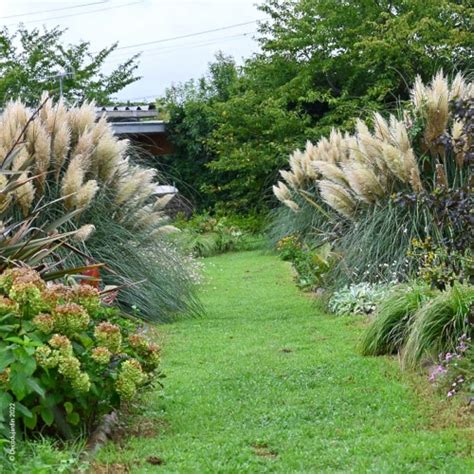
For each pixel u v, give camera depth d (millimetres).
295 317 9641
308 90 22688
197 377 6688
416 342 6547
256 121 22656
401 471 4344
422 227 9656
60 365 4578
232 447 4859
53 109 10086
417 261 9117
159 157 25016
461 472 4289
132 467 4523
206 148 23797
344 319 9078
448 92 10492
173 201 20938
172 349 7910
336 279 10383
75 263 8977
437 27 20828
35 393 4660
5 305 4691
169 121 24656
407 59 21109
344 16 23203
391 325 7234
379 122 11289
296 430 5203
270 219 19000
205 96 26891
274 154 22016
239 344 8055
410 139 10531
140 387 5496
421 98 10531
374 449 4734
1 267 6203
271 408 5730
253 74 24406
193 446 4898
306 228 15555
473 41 20047
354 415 5504
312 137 21984
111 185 10141
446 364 6031
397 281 9273
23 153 9102
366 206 10859
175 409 5750
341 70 23469
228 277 14109
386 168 10375
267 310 10344
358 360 7004
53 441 4750
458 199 6602
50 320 4727
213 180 24359
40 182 9227
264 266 15406
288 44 23547
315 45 23406
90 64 29422
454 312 6574
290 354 7465
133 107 27641
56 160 9547
